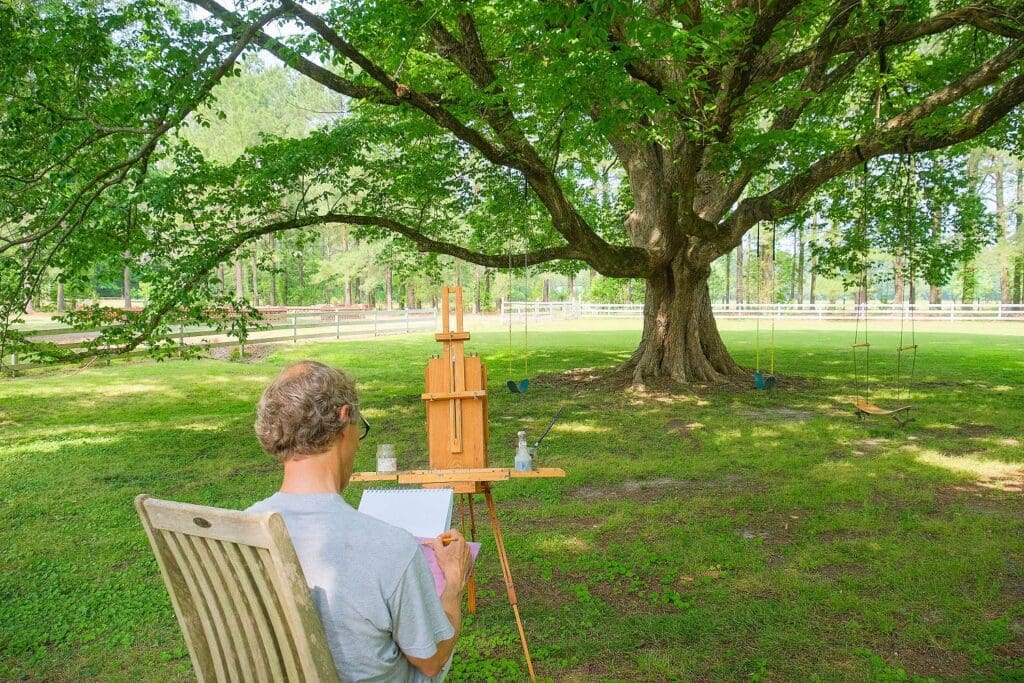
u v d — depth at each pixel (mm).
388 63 9391
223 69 6871
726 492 6906
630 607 4359
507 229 13930
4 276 7672
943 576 4684
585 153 13180
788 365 17266
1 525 6039
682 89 7656
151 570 5020
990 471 7500
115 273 8883
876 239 14062
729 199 13000
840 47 10109
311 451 1604
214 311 8273
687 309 14227
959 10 8547
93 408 12438
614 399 12734
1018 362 17391
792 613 4184
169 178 8891
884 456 8227
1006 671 3529
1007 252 36906
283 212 10656
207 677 1634
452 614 1762
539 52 7621
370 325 30578
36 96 6887
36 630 4094
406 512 2533
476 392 3904
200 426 10695
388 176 11594
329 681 1414
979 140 12312
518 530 5859
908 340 23828
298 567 1363
